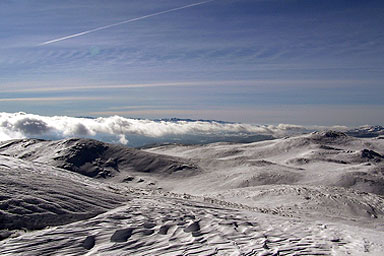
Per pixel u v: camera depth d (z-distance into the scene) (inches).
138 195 747.4
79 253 353.1
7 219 394.3
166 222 486.6
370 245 459.8
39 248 351.6
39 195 486.3
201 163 3791.8
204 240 424.2
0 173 555.2
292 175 2866.6
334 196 1306.6
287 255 388.8
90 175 3070.9
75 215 463.2
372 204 1257.4
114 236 407.2
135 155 3636.8
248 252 386.9
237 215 604.1
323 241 462.9
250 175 2866.6
